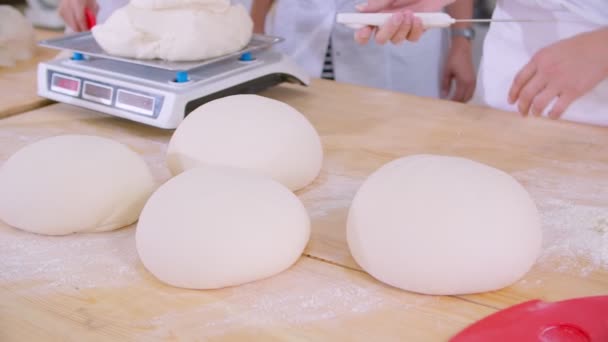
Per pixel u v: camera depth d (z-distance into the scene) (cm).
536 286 74
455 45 172
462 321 69
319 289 74
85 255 81
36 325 68
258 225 74
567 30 132
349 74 179
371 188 79
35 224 84
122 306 71
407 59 173
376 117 126
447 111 128
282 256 76
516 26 138
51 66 128
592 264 78
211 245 72
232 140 93
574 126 120
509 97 121
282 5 178
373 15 117
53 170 85
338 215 91
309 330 67
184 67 114
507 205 74
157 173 103
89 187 84
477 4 204
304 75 137
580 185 98
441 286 71
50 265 79
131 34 116
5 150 110
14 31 154
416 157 83
